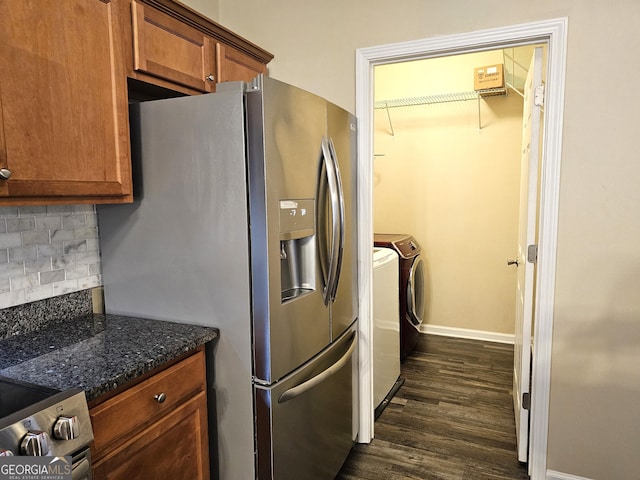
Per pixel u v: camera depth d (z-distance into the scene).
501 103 3.78
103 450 1.17
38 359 1.30
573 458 1.95
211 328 1.59
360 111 2.16
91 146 1.38
